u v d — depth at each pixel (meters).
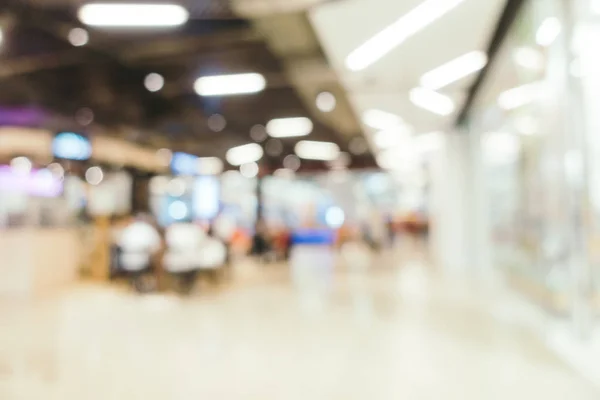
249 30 7.75
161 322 6.27
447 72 7.53
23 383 3.88
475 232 10.56
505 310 6.79
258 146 18.42
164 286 8.79
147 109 11.84
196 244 8.98
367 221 19.47
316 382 3.86
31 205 10.77
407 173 24.16
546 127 5.45
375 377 3.96
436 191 14.25
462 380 3.84
